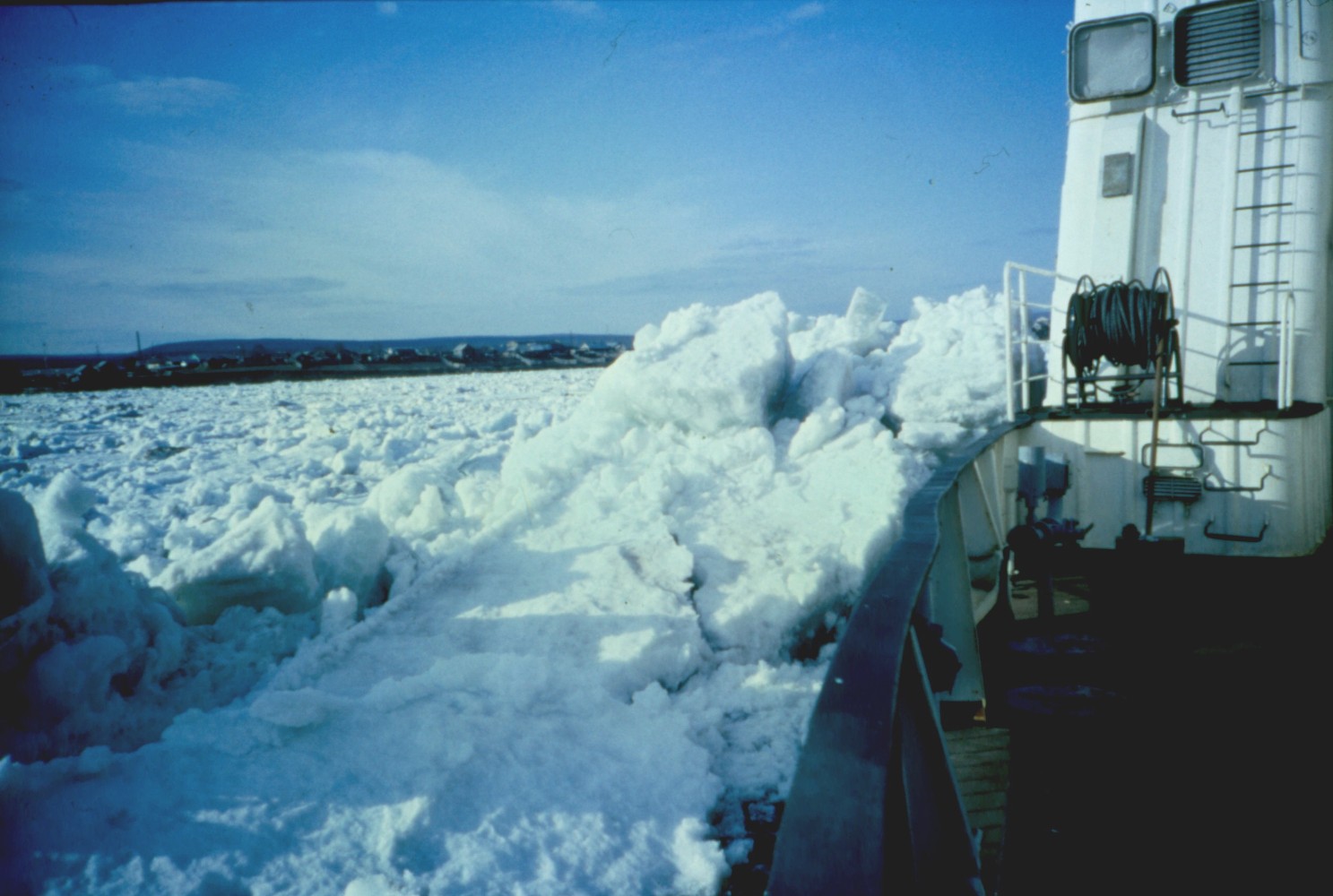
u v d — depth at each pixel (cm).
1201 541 477
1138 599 349
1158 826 217
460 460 912
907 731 169
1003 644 357
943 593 321
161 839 227
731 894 251
